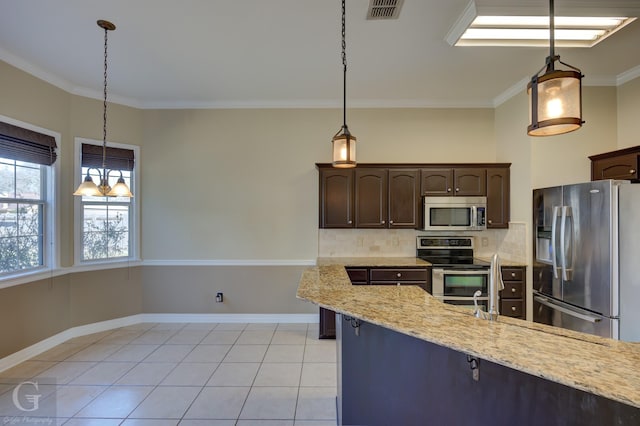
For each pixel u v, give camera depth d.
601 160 3.31
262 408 2.38
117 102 4.02
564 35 2.48
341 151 2.18
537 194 3.39
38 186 3.38
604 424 1.26
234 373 2.89
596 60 3.10
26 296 3.14
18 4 2.28
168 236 4.21
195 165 4.23
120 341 3.58
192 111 4.23
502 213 3.89
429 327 1.46
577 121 1.35
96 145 3.87
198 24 2.54
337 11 2.37
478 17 2.27
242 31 2.63
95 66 3.23
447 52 2.98
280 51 2.96
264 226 4.24
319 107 4.25
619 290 2.50
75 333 3.70
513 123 3.84
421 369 1.76
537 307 3.37
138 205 4.17
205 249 4.23
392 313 1.65
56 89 3.51
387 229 4.24
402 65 3.24
